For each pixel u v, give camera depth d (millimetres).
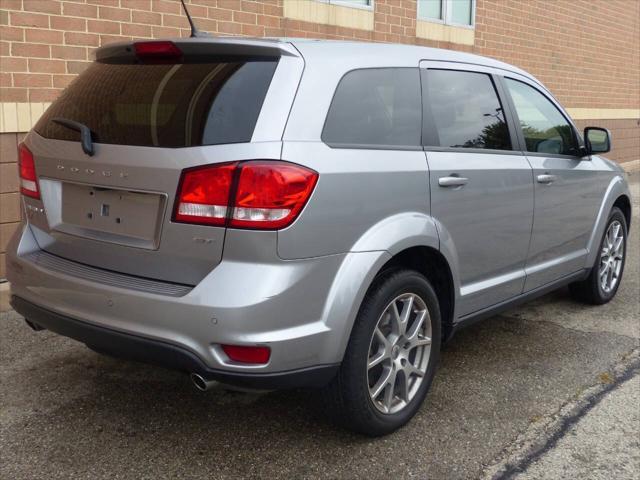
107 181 2855
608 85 14344
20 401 3547
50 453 3055
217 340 2572
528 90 4430
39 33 5094
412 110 3383
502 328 4824
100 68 3264
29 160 3271
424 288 3279
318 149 2785
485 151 3797
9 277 3279
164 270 2758
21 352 4184
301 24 7121
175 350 2631
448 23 9328
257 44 2812
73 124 2980
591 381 3928
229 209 2584
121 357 2852
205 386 2664
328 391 2988
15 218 5141
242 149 2611
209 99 2768
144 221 2787
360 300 2863
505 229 3891
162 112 2828
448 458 3068
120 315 2752
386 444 3178
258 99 2727
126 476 2889
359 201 2895
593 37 13383
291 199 2619
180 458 3029
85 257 3018
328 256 2775
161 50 2979
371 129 3111
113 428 3283
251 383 2633
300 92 2809
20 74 5031
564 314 5156
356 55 3156
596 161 5051
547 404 3621
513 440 3240
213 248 2615
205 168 2605
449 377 3949
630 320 5043
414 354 3387
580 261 4855
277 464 2992
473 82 3887
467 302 3664
